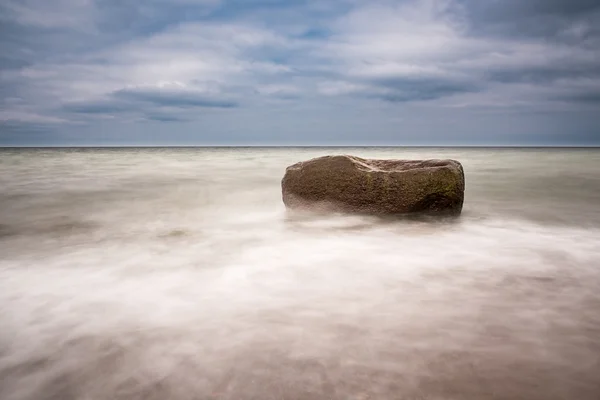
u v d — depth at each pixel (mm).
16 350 3098
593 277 4648
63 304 3973
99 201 11719
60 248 6301
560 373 2701
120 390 2600
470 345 3064
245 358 2930
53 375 2775
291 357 2930
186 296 4176
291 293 4238
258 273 4957
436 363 2828
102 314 3730
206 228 7824
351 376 2688
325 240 6633
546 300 3941
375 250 5988
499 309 3734
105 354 3021
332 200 7812
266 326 3436
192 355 2984
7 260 5594
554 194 12758
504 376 2672
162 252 6027
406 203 7516
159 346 3123
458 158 44000
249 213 9500
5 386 2660
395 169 8344
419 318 3557
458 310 3719
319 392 2531
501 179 17766
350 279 4680
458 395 2488
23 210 10188
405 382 2617
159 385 2641
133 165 29750
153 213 9672
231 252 6000
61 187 15133
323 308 3812
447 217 7680
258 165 29906
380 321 3504
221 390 2570
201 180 17969
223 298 4109
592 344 3068
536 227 7645
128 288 4438
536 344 3074
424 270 4984
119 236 7168
